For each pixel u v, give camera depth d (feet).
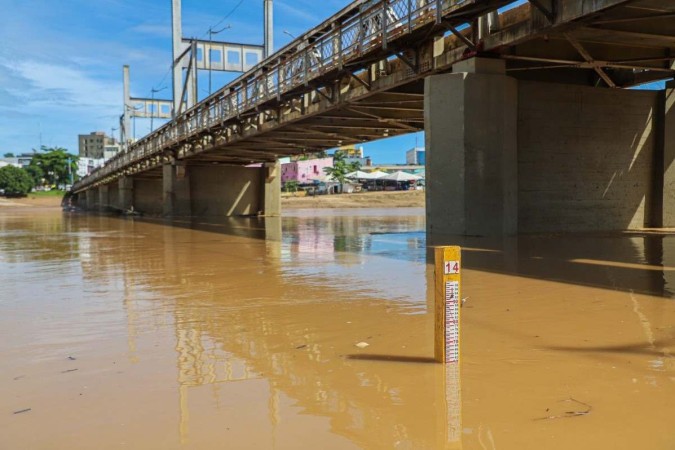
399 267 34.12
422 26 50.37
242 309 22.75
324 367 14.61
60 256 48.11
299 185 378.73
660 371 13.64
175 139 135.33
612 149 57.06
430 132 49.26
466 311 20.49
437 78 48.62
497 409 11.47
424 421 10.94
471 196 47.09
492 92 47.73
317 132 97.86
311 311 21.88
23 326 20.58
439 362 14.69
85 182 298.56
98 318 21.76
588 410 11.31
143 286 29.99
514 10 46.96
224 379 13.89
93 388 13.44
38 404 12.46
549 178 54.70
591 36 46.26
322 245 52.54
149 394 12.92
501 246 41.27
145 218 148.25
